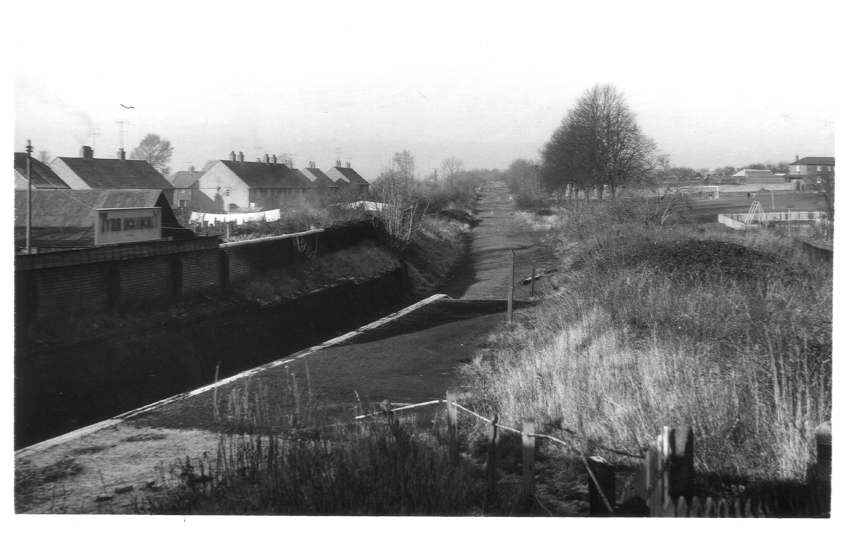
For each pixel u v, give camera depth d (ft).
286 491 21.36
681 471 18.95
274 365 47.55
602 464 20.10
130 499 23.75
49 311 57.21
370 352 51.11
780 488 21.59
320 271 101.09
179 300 72.84
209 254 78.59
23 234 97.19
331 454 24.39
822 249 73.61
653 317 42.78
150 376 57.06
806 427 23.81
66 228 98.68
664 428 19.08
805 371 28.04
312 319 88.79
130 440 31.14
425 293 119.75
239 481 24.25
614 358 34.91
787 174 154.40
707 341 36.14
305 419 33.04
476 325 60.85
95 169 162.71
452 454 24.95
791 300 46.70
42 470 27.27
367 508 20.54
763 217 121.60
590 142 144.46
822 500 19.62
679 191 119.85
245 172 212.02
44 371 50.83
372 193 152.87
